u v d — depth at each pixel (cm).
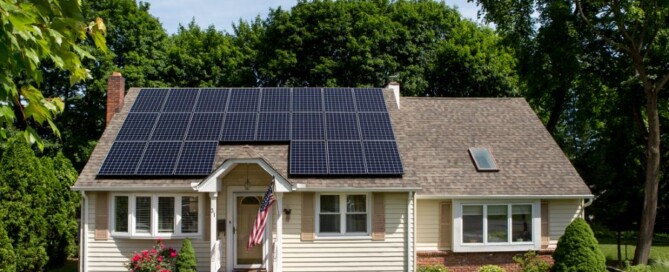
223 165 1892
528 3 2859
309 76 4144
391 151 2117
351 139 2161
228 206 2023
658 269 2369
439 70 4112
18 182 2202
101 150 2120
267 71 4125
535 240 2198
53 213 2430
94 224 2000
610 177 2777
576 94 3145
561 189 2228
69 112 3853
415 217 2045
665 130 3086
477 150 2383
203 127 2197
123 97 2367
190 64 4288
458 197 2152
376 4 4491
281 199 1923
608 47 2827
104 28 622
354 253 2022
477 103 2672
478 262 2180
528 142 2459
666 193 3488
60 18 553
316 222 2017
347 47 4006
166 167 2009
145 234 1988
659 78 2645
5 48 486
